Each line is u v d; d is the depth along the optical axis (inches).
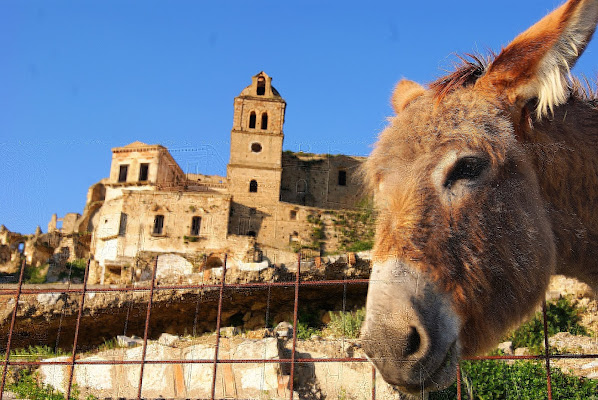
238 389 373.7
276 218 1636.3
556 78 133.3
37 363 235.8
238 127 1932.8
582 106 158.7
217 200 1710.1
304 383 387.5
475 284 128.7
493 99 140.9
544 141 144.2
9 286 932.6
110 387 391.9
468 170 134.5
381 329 123.6
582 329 548.1
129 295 619.2
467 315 129.1
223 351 390.3
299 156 1859.0
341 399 372.2
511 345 454.0
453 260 128.7
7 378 402.3
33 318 605.9
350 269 637.3
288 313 663.1
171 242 1672.0
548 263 140.5
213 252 1647.4
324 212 1571.1
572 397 349.4
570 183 147.9
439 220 130.6
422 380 124.0
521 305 137.3
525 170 139.2
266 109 1990.7
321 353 413.1
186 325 658.8
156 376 389.7
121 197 1743.4
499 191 134.9
